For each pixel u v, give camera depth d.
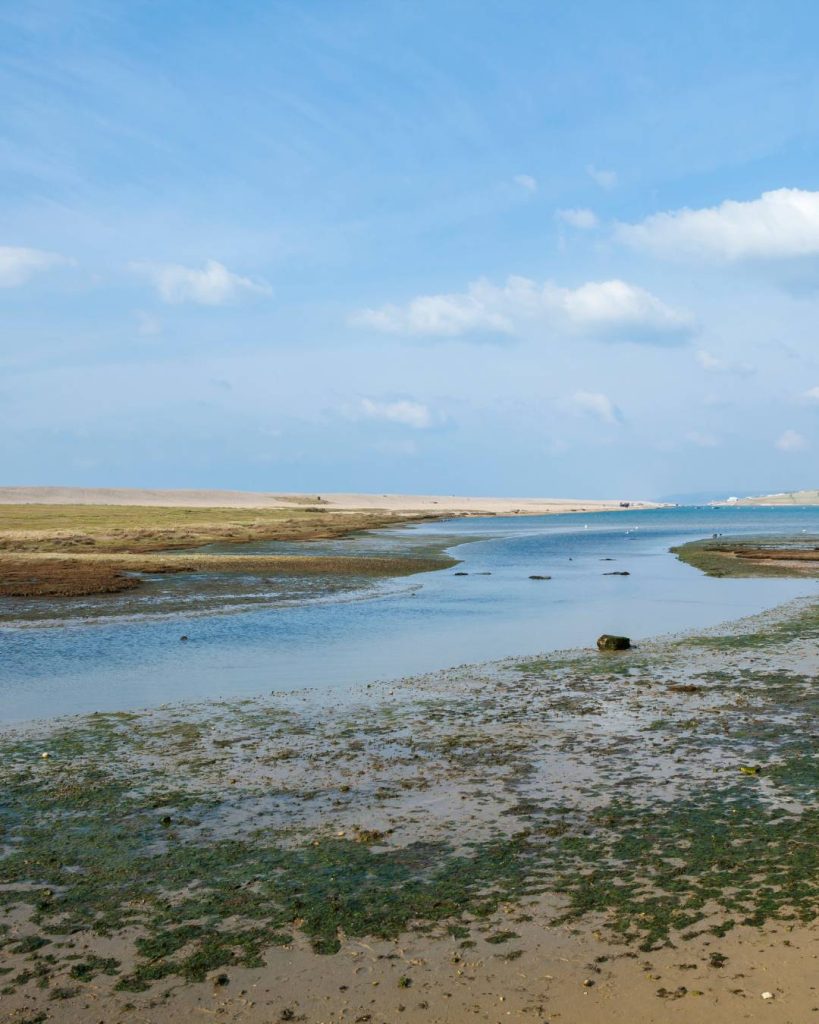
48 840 10.20
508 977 6.98
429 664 21.31
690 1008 6.45
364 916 8.09
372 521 135.12
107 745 14.38
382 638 25.41
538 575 46.03
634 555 63.62
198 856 9.62
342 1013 6.57
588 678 19.20
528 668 20.52
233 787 12.07
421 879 8.86
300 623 28.42
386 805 11.15
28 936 7.88
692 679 18.84
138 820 10.83
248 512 156.25
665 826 10.16
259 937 7.77
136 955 7.51
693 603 33.16
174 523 107.31
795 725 14.83
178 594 36.09
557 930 7.71
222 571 46.59
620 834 9.95
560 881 8.71
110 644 24.50
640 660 21.20
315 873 9.08
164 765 13.21
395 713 16.28
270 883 8.87
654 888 8.48
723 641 23.64
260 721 15.84
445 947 7.49
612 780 12.00
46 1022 6.57
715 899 8.19
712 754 13.19
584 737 14.34
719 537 91.12
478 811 10.84
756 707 16.17
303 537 85.69
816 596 34.47
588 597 35.56
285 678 19.80
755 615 28.89
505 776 12.29
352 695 17.94
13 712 16.83
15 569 46.03
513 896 8.41
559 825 10.28
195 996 6.86
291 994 6.85
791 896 8.20
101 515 127.88
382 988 6.89
